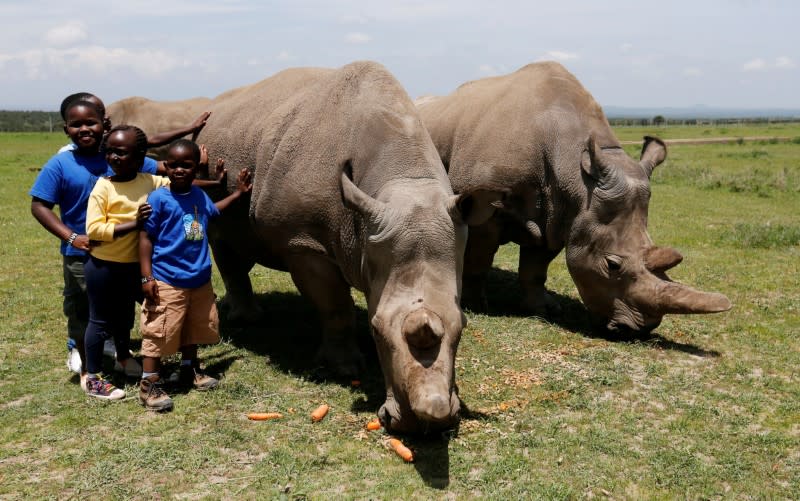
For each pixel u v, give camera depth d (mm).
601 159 6699
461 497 4121
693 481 4363
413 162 4984
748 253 10812
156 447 4582
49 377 5793
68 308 5621
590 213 6824
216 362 6211
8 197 16172
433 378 3781
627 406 5484
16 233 11891
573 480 4340
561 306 8281
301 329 7215
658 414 5336
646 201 6789
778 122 95375
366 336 6969
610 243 6719
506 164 7586
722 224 13234
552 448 4719
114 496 4066
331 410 5246
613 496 4207
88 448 4555
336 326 5984
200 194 5500
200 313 5473
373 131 5258
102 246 5199
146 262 5160
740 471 4500
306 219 5660
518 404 5406
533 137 7453
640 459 4621
